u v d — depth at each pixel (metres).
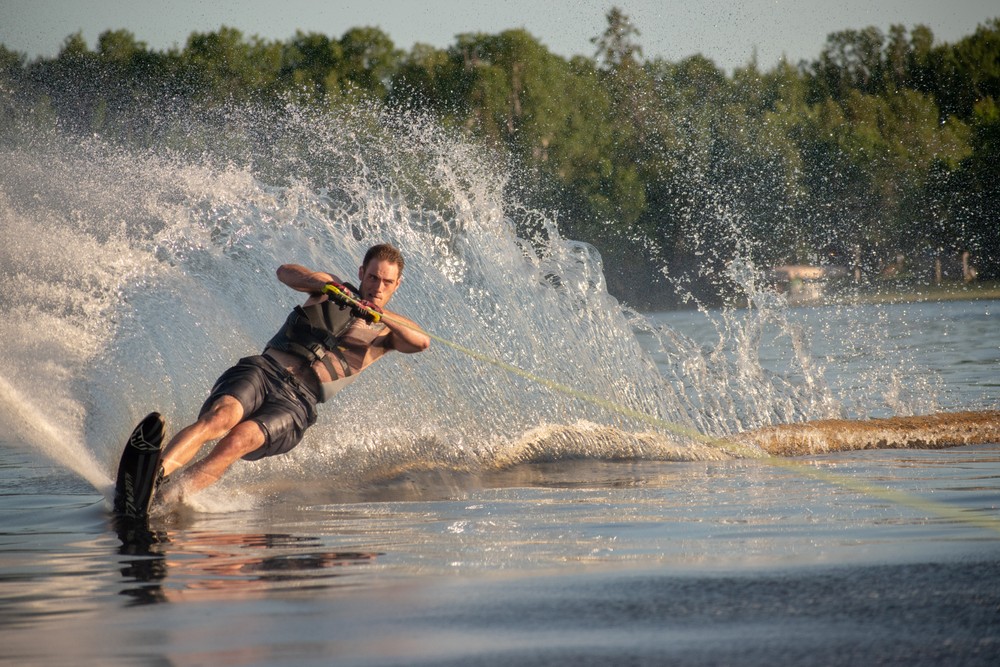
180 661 5.85
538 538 9.48
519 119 122.19
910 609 6.73
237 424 12.41
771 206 119.69
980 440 17.91
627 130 122.44
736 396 20.72
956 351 37.56
